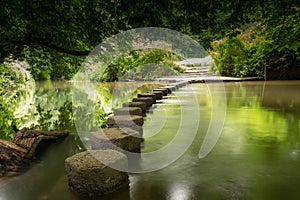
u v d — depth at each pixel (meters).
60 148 5.09
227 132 5.84
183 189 3.36
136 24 4.79
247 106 9.16
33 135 5.02
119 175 3.43
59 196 3.25
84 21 5.10
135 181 3.60
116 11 4.77
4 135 5.70
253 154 4.47
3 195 3.28
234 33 5.67
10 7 4.42
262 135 5.54
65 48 5.93
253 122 6.70
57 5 4.79
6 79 8.59
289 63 21.20
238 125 6.41
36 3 4.55
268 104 9.54
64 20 5.01
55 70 7.39
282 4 5.19
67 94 13.83
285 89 14.62
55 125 7.00
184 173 3.82
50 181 3.65
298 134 5.55
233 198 3.12
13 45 5.45
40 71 7.21
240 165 4.03
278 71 21.42
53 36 5.52
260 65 21.34
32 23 4.88
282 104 9.48
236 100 10.64
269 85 17.25
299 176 3.63
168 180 3.61
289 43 6.68
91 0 4.81
